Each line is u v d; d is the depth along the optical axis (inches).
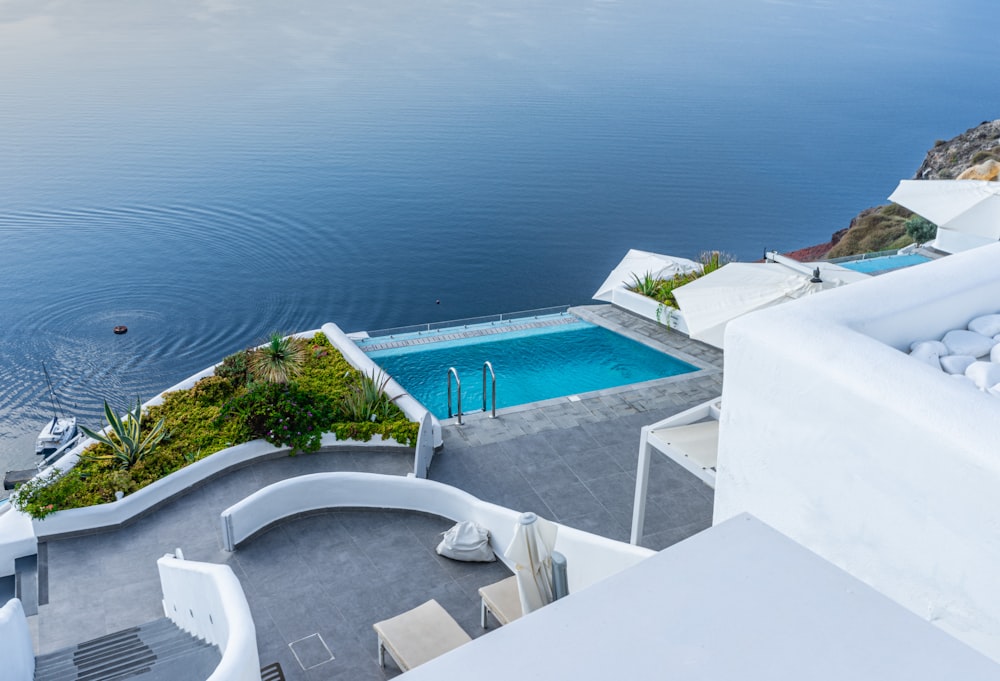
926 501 107.9
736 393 139.7
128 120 5007.4
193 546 501.4
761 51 7209.6
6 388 2020.2
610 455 581.9
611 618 70.9
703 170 4372.5
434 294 2935.5
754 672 65.7
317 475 511.8
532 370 753.6
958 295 152.3
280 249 3193.9
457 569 463.5
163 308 2551.7
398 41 7509.8
